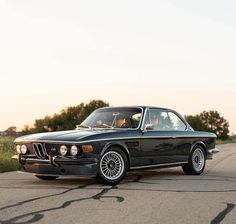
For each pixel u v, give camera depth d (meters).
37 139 9.04
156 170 12.48
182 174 11.44
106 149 9.07
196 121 88.81
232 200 7.30
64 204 6.89
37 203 6.97
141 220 5.78
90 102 79.88
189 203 7.01
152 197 7.57
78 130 9.77
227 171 12.41
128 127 9.95
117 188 8.66
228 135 105.56
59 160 8.73
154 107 10.61
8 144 20.12
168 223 5.62
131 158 9.59
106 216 6.02
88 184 9.27
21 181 9.83
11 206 6.71
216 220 5.81
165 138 10.48
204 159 11.69
